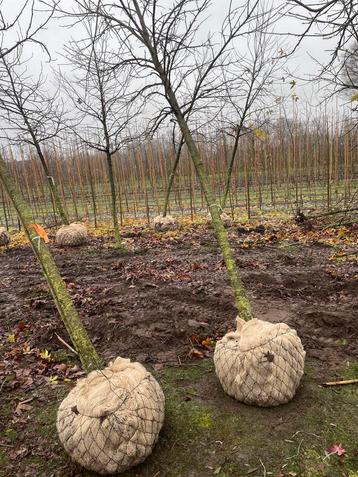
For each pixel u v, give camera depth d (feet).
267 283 17.97
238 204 44.29
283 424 8.69
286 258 21.62
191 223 34.94
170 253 25.31
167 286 18.43
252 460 7.81
